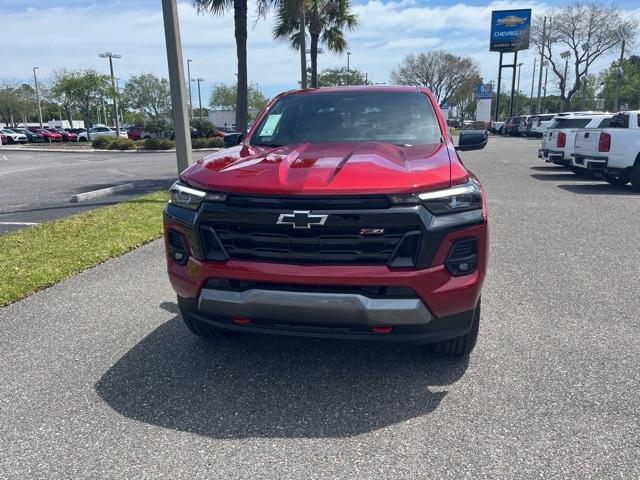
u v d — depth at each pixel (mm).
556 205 9703
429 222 2777
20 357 3646
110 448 2664
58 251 6180
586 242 6809
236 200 2920
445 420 2879
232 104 84875
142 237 6840
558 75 58406
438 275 2834
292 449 2646
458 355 3545
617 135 11383
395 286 2809
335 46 26438
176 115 9227
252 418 2922
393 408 3004
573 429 2771
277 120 4477
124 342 3885
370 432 2781
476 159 20281
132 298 4781
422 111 4336
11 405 3053
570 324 4148
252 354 3695
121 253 6242
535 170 16078
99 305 4617
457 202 2863
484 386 3225
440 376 3355
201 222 3021
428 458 2559
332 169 2977
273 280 2887
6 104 75188
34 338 3949
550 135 14664
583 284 5121
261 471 2482
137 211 8586
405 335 2928
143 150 30500
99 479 2438
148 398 3129
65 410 3002
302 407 3025
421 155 3352
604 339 3871
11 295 4754
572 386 3207
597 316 4309
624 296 4773
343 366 3510
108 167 18938
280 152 3570
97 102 51375
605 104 68812
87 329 4113
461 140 4324
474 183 3080
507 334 3969
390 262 2812
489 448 2627
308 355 3674
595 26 53875
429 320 2891
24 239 6746
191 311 3281
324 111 4445
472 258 2932
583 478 2400
